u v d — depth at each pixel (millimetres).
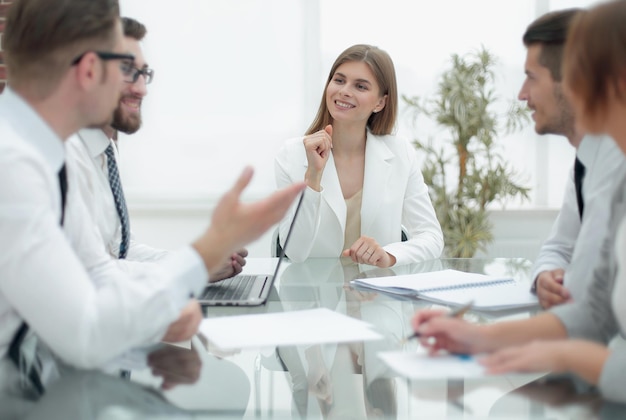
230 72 3904
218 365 1016
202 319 1269
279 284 1656
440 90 3678
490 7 3863
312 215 2148
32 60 987
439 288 1529
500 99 3908
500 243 3871
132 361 1031
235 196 988
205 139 3922
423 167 3633
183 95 3895
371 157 2395
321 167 2180
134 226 3881
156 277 961
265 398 885
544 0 3848
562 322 1077
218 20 3883
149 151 3900
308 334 1153
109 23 998
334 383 936
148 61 3863
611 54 847
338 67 2373
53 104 1021
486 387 913
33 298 901
